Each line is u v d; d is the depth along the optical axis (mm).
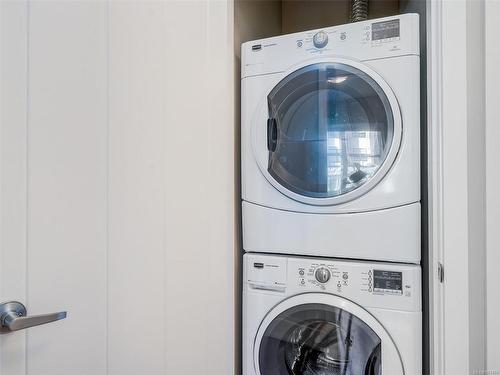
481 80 936
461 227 929
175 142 1009
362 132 1128
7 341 670
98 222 828
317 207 1166
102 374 833
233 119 1244
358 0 1614
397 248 1072
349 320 1104
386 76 1089
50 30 735
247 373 1235
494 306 908
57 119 747
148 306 934
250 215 1258
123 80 884
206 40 1107
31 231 701
